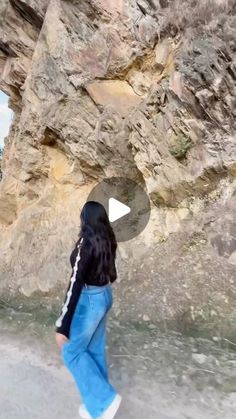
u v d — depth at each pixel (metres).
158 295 4.36
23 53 8.98
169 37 5.84
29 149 7.83
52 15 7.42
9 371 3.31
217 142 4.86
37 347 3.75
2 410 2.74
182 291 4.28
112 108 6.15
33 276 5.80
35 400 2.85
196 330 3.78
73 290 2.19
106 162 6.25
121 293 4.67
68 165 7.22
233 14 4.86
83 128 6.58
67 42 7.05
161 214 5.50
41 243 6.36
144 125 5.56
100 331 2.46
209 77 4.84
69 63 6.96
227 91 4.73
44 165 7.63
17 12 8.48
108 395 2.31
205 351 3.40
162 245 5.14
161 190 5.38
